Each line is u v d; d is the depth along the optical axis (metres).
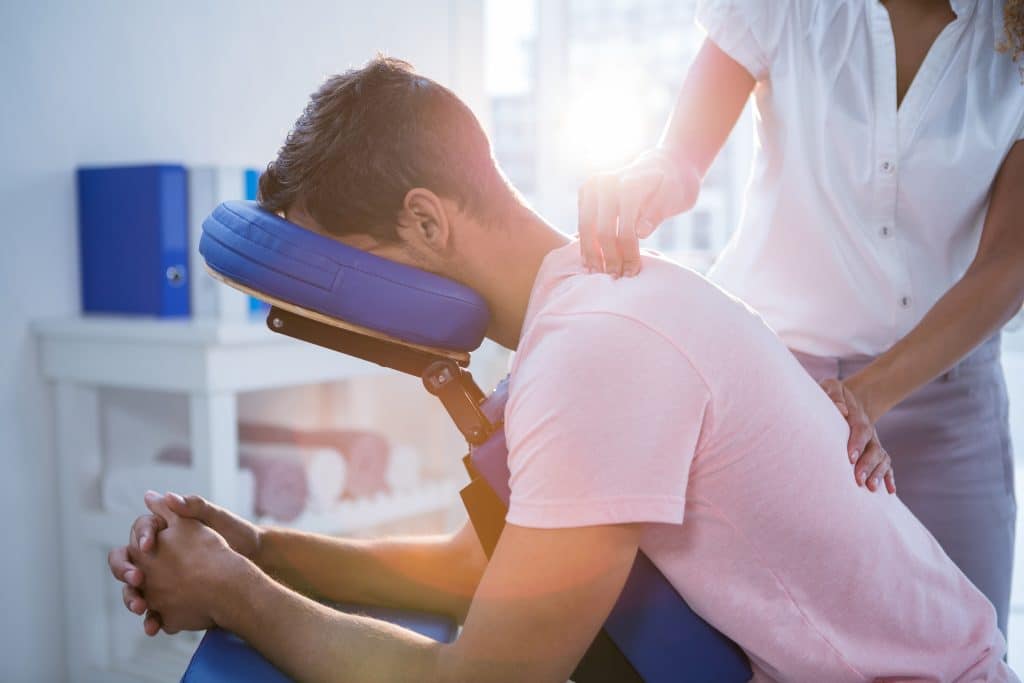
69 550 1.96
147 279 1.91
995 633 0.94
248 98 2.22
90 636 1.96
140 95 2.04
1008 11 1.08
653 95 3.38
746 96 1.27
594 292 0.79
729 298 0.84
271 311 0.89
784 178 1.23
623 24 3.37
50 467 1.96
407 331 0.84
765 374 0.79
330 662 0.79
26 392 1.92
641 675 0.83
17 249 1.89
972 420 1.23
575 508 0.72
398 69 0.87
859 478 0.88
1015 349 3.91
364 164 0.84
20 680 1.93
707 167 1.26
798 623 0.82
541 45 3.15
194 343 1.71
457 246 0.87
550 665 0.73
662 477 0.73
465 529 1.07
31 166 1.90
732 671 0.84
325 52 2.36
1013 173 1.14
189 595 0.85
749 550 0.80
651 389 0.73
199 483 1.75
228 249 0.85
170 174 1.89
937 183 1.15
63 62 1.93
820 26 1.17
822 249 1.22
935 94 1.14
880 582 0.84
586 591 0.73
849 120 1.17
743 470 0.78
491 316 0.91
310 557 1.04
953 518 1.23
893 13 1.15
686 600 0.83
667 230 3.49
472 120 0.87
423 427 2.63
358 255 0.83
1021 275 1.09
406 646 0.78
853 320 1.22
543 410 0.73
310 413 2.41
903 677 0.86
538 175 3.20
